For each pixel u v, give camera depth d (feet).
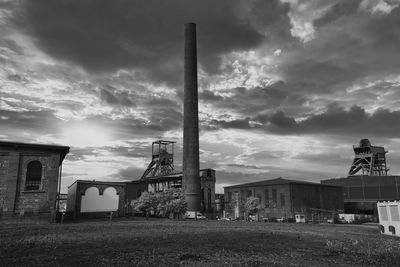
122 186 177.27
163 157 272.72
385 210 102.22
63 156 127.03
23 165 108.27
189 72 216.74
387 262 44.52
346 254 49.88
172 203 166.61
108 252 45.03
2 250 45.03
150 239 61.26
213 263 38.96
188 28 222.89
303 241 66.13
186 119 212.23
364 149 300.61
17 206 104.42
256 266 38.11
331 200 229.66
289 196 197.06
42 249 46.80
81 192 163.43
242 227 106.63
